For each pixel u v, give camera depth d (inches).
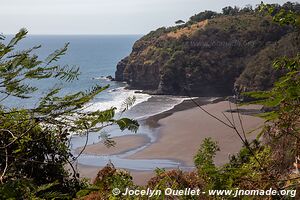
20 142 98.7
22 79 73.5
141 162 1162.0
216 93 2765.7
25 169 184.7
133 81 3095.5
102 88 82.8
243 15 3467.0
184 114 1943.9
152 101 2450.8
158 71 2933.1
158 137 1486.2
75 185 225.1
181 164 1136.2
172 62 2758.4
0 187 66.8
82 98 80.3
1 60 71.5
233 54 2876.5
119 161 1156.5
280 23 92.3
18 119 81.7
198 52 2847.0
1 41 71.6
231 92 2765.7
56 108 79.6
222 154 1157.7
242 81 2380.7
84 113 81.1
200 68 2741.1
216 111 1900.8
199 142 1381.6
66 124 81.6
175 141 1419.8
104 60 6353.3
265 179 68.8
